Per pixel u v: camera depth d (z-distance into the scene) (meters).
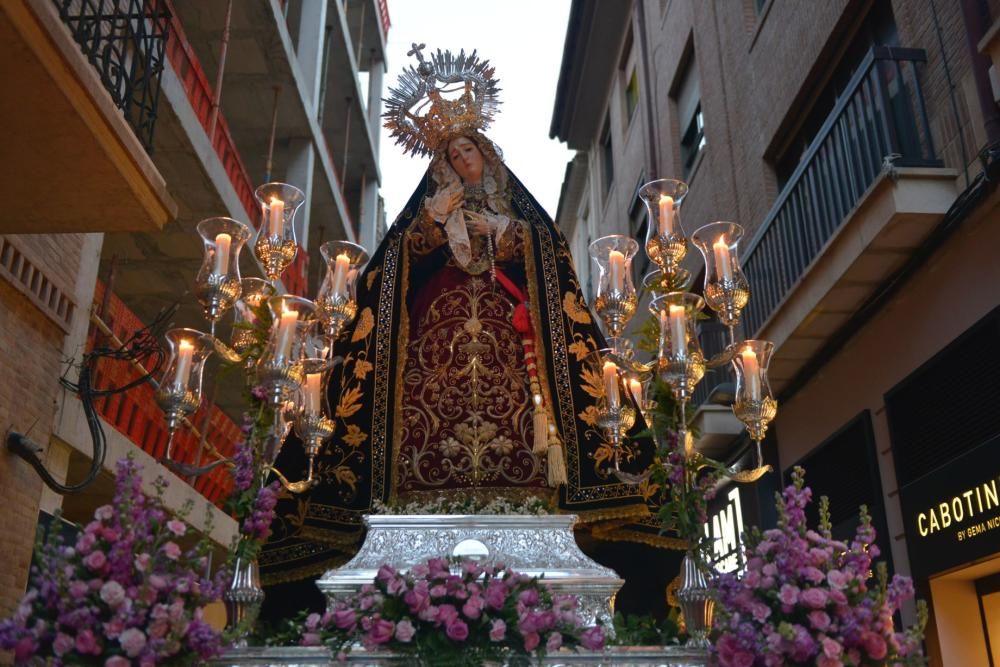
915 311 7.78
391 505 4.61
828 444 9.39
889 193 7.15
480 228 5.18
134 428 9.86
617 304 4.31
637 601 5.04
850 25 9.34
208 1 12.98
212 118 11.39
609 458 4.79
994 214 6.70
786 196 9.65
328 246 4.33
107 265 11.49
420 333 5.12
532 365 4.96
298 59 16.12
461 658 3.32
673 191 4.45
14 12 4.88
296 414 4.29
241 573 3.73
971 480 6.86
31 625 3.16
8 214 6.24
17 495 7.01
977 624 7.38
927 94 7.62
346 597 3.85
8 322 6.98
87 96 5.49
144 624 3.12
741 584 3.38
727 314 4.12
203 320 12.74
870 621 3.26
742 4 12.39
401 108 5.64
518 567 3.96
